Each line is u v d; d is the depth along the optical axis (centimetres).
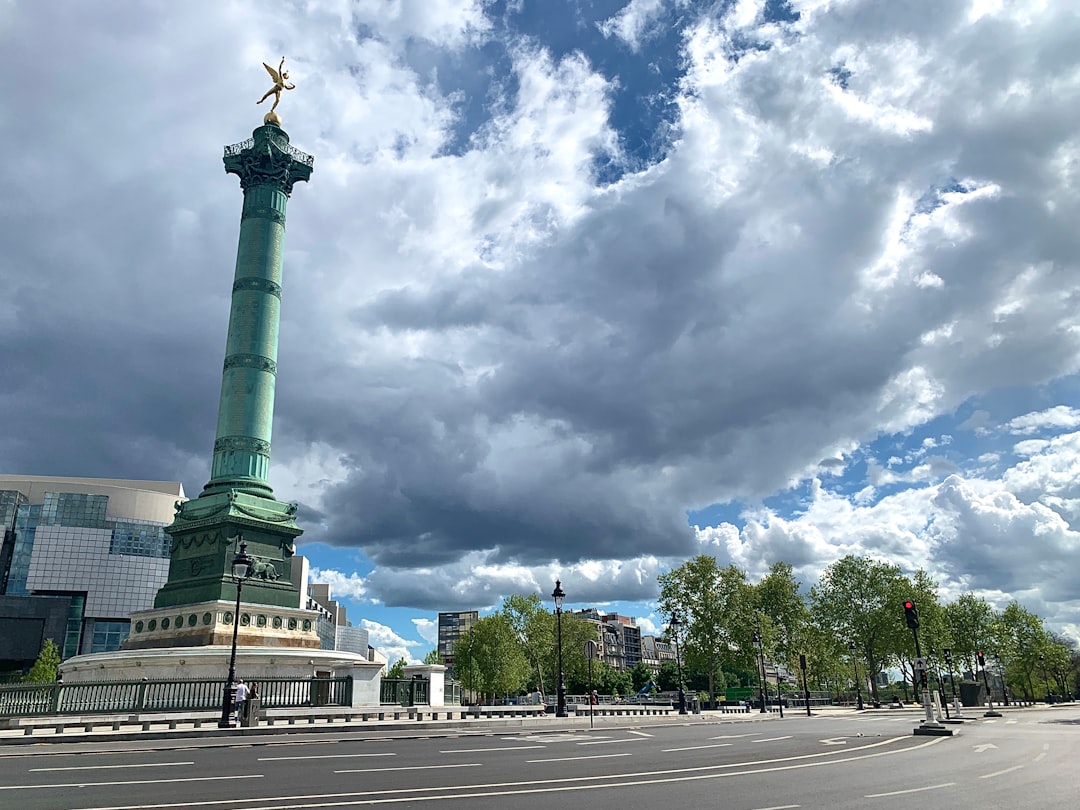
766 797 1634
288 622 5741
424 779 1883
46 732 3234
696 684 16038
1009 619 13938
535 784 1805
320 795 1598
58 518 15012
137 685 4238
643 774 2025
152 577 15038
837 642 11125
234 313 6412
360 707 4459
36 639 13312
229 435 6122
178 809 1417
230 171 6906
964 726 4925
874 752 2797
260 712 3866
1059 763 2419
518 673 11781
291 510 6138
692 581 10219
